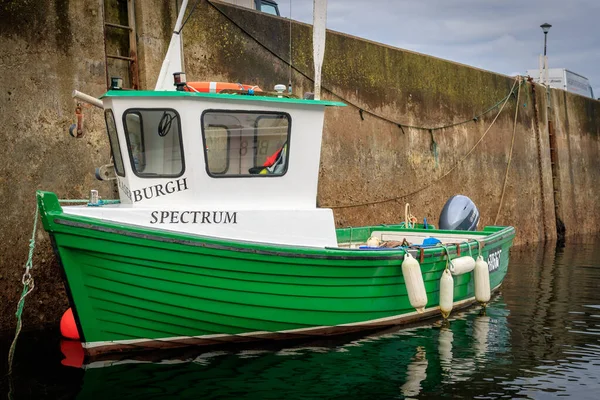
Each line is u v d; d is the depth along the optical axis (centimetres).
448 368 613
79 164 822
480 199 1603
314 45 697
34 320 764
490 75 1670
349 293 684
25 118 775
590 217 2202
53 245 563
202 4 977
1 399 519
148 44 901
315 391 545
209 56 984
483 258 890
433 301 798
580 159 2156
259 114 634
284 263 629
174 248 584
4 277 742
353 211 1207
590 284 1098
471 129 1580
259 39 1064
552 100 1997
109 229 564
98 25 852
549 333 751
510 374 597
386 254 699
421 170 1400
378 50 1295
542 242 1847
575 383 575
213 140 618
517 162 1775
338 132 1186
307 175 666
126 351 622
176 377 570
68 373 578
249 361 617
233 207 630
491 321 809
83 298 581
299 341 688
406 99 1365
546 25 2009
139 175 608
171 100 600
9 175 756
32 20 786
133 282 585
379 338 712
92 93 841
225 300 619
